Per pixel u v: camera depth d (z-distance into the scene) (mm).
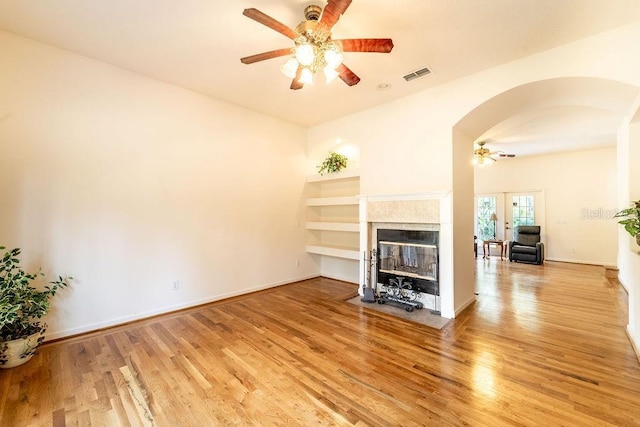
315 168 5332
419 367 2285
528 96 3145
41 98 2719
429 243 3564
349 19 2326
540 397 1912
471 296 3918
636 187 3299
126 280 3232
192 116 3754
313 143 5184
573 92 2977
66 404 1859
